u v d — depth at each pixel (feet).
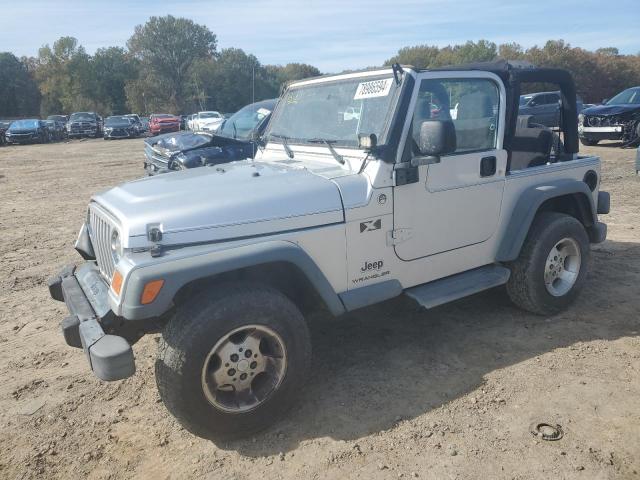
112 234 10.09
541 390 11.08
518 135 15.79
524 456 9.17
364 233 11.06
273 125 14.66
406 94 11.24
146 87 211.20
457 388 11.34
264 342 10.00
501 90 13.01
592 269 18.02
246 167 12.64
